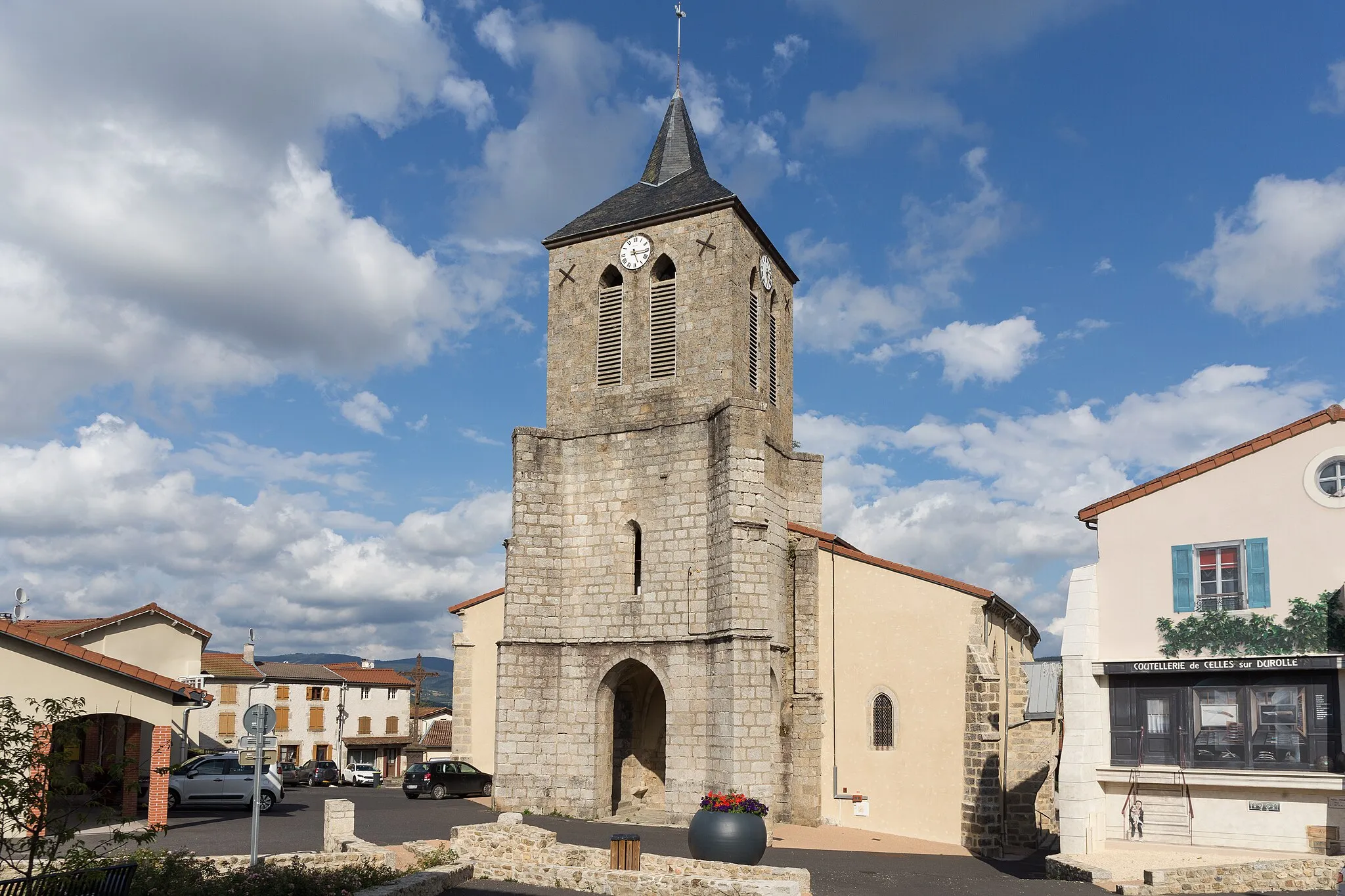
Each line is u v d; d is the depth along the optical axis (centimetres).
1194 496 2536
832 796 3469
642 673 3781
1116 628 2577
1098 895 2119
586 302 3856
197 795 3388
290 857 2123
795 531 3769
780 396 4069
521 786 3484
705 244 3669
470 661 4406
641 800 3797
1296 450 2436
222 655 7556
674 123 4262
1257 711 2411
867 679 3491
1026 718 3369
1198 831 2444
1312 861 2191
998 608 3475
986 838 3123
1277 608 2398
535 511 3669
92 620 4359
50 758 1352
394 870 2022
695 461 3509
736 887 1928
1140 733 2527
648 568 3525
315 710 7581
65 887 1358
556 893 2080
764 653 3234
